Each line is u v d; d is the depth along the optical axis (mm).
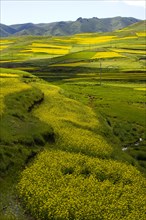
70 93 108688
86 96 111062
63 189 34531
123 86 137125
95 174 41094
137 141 70062
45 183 35656
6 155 39844
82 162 44094
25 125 52156
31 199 32000
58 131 55062
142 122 83500
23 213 31016
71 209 30422
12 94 67625
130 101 107375
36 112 64312
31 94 72500
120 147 61062
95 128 62531
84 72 180125
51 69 190000
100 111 89312
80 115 69188
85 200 32750
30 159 43000
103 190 36000
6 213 30297
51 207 30359
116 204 33156
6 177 36500
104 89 128750
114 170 42844
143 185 40750
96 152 49594
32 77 112688
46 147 48250
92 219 29859
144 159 59062
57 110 68688
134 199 35094
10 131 47188
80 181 37594
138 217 31531
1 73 110250
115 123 78938
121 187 37625
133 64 194500
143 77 156750
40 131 50812
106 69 184125
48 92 85688
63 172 40438
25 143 45719
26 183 34781
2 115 52312
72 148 49781
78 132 56469
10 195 33500
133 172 44500
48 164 41375
